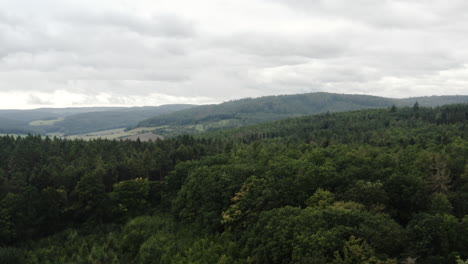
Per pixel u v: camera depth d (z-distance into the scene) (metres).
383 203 60.75
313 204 64.56
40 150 132.50
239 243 68.25
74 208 94.06
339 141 151.88
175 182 108.12
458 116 179.50
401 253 47.25
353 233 49.06
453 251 45.53
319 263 44.47
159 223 91.12
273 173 81.00
